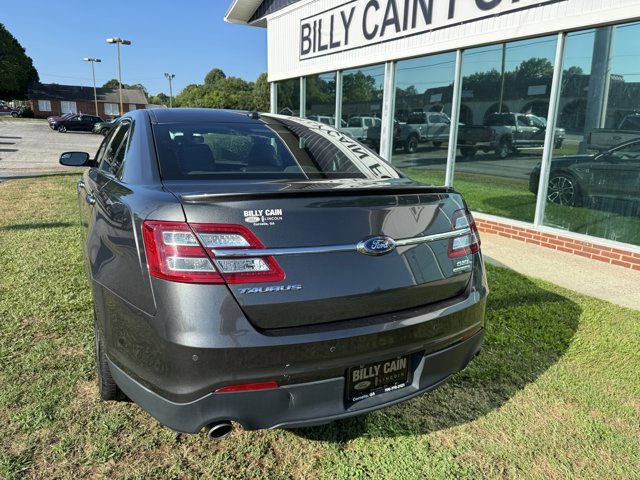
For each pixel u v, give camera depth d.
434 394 2.68
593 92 5.38
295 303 1.73
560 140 5.76
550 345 3.27
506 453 2.22
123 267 1.87
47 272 4.31
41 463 2.01
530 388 2.76
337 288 1.80
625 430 2.41
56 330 3.21
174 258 1.66
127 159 2.50
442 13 7.01
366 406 1.91
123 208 1.99
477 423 2.43
